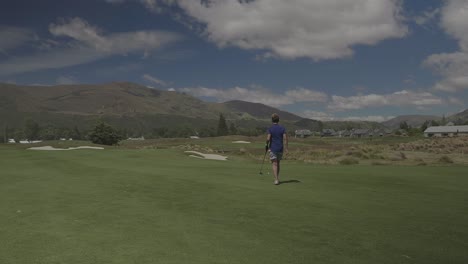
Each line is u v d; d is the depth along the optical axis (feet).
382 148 146.41
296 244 16.39
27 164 54.60
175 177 38.70
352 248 15.90
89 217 21.15
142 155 74.84
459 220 20.62
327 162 74.33
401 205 24.72
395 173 43.37
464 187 32.45
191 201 25.88
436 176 40.24
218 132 534.78
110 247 15.71
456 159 85.15
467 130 476.13
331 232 18.25
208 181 35.78
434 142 154.51
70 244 16.10
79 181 35.70
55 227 18.90
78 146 127.03
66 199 26.61
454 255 15.14
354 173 43.62
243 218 21.04
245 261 14.23
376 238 17.31
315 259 14.56
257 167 52.42
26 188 31.63
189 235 17.61
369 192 29.78
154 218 20.97
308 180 37.01
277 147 34.06
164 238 17.11
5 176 40.19
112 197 27.40
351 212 22.56
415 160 80.64
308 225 19.56
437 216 21.52
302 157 102.42
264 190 30.58
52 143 136.15
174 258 14.47
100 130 237.04
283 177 39.42
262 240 16.92
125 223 19.81
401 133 513.04
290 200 26.25
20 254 14.80
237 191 29.99
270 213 22.27
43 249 15.40
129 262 13.99
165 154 81.51
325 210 23.12
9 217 21.04
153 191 29.96
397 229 18.83
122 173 42.19
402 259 14.66
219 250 15.48
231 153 137.59
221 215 21.76
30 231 18.11
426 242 16.76
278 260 14.37
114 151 84.23
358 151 101.86
